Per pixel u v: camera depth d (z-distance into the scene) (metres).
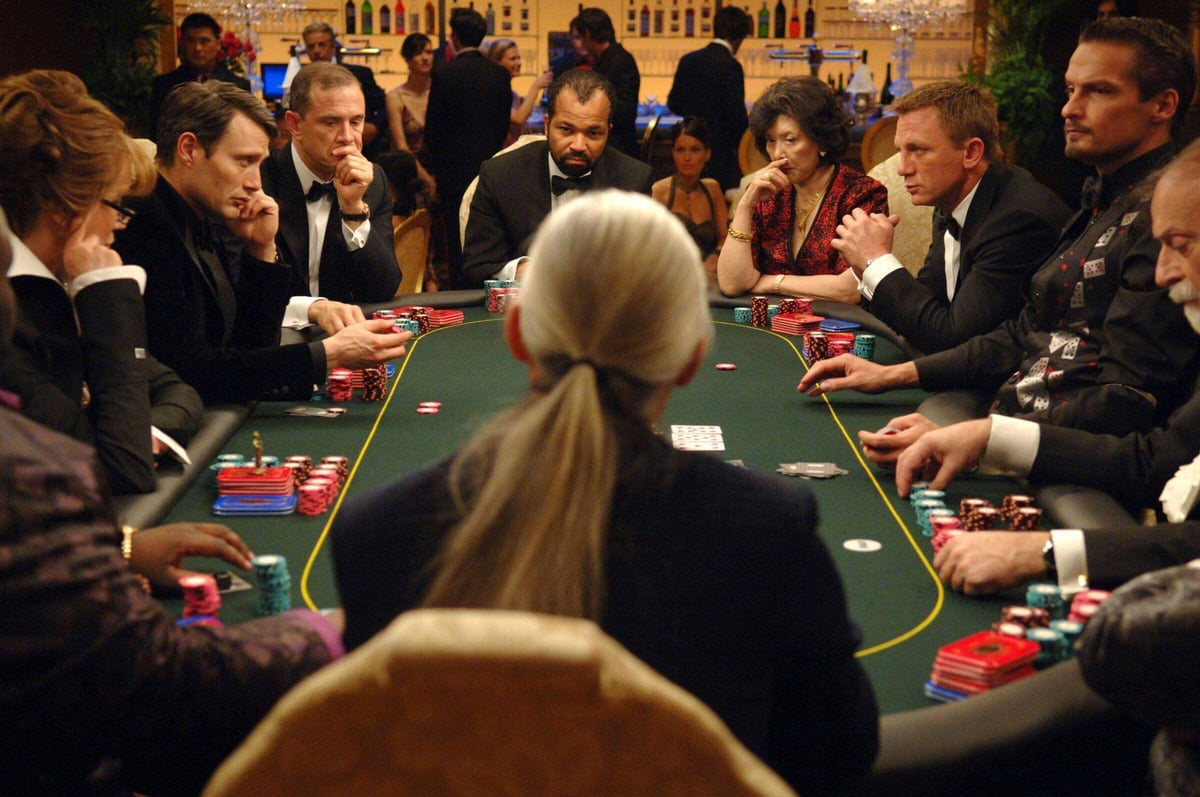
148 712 1.23
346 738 0.81
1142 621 1.32
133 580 1.26
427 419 3.21
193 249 3.22
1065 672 1.61
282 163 4.54
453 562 1.08
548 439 1.10
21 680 1.15
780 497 1.17
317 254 4.63
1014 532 2.10
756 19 10.69
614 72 8.15
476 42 7.90
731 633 1.15
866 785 1.44
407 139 8.97
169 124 3.22
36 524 1.15
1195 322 2.11
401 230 5.95
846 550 2.27
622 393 1.15
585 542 1.08
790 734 1.31
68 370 2.35
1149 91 2.97
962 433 2.53
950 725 1.52
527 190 5.23
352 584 1.16
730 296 4.89
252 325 3.50
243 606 1.98
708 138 6.73
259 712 1.33
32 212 2.26
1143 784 1.63
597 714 0.80
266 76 9.45
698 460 1.18
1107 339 2.77
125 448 2.39
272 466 2.61
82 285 2.46
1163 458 2.42
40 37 8.50
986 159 3.82
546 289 1.16
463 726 0.81
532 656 0.78
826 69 10.66
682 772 0.82
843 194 4.90
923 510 2.39
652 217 1.16
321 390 3.44
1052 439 2.49
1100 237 2.94
